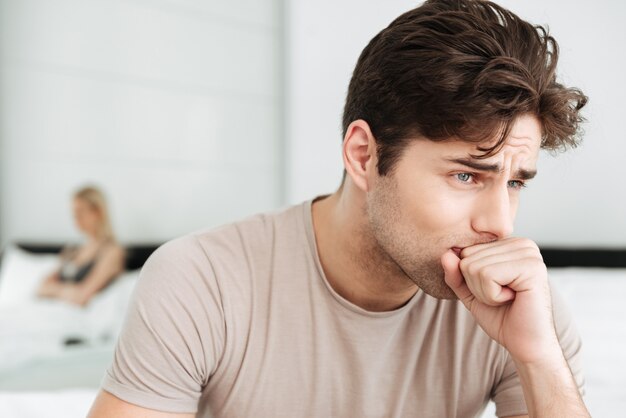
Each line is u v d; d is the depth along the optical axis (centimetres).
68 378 206
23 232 356
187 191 368
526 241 90
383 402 100
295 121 300
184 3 367
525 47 83
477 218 85
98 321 292
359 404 98
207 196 370
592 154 203
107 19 357
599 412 146
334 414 99
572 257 210
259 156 372
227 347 97
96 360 224
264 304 99
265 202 372
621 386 160
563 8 195
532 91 79
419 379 102
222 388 99
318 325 98
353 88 97
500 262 87
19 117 354
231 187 372
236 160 372
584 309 184
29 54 354
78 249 342
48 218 357
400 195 87
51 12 355
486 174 83
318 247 101
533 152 83
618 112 194
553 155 92
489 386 104
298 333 98
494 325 92
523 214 221
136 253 356
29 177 356
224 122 372
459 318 102
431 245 87
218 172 371
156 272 97
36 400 156
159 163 365
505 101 78
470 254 87
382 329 98
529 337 89
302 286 99
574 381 90
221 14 371
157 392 92
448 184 84
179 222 366
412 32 86
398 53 86
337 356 98
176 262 98
